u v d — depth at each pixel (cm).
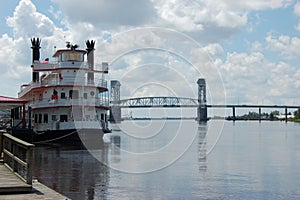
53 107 5566
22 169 2517
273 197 2389
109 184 2677
